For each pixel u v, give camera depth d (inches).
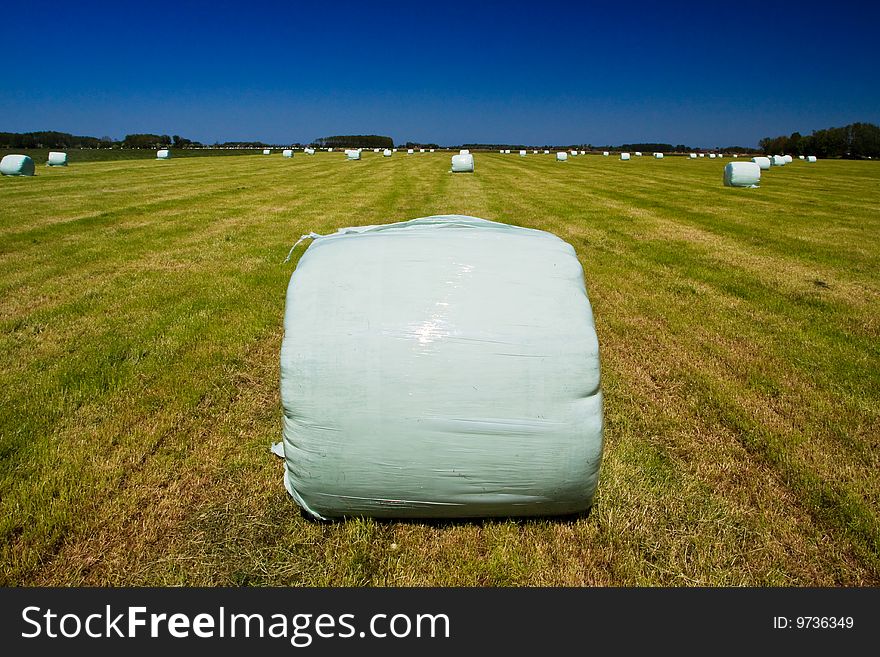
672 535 103.3
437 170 1117.1
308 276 99.1
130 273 276.1
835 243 379.9
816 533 104.2
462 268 98.6
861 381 168.4
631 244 368.2
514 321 91.8
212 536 101.7
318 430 92.6
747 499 113.7
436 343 90.0
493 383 89.7
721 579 93.7
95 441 129.3
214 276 271.7
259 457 125.3
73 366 168.1
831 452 130.7
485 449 91.9
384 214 475.2
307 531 103.4
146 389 156.3
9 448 125.2
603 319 224.5
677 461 126.7
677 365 180.4
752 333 209.3
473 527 104.8
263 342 192.5
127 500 109.7
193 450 128.0
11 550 97.0
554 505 100.0
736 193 721.6
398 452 92.3
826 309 238.1
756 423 142.6
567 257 105.3
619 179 954.1
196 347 186.4
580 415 91.4
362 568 95.3
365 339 90.6
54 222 414.9
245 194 633.0
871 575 95.1
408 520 106.0
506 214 489.4
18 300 230.7
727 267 309.3
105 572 93.4
